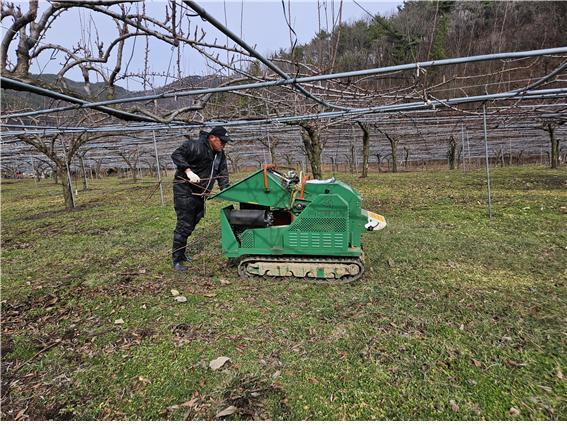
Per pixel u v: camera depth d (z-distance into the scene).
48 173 28.70
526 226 5.82
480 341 2.68
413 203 8.44
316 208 3.75
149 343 2.85
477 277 3.87
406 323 2.98
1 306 3.65
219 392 2.25
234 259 4.83
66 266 4.93
